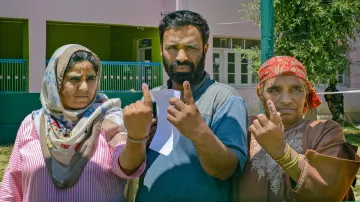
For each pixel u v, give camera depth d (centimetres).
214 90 218
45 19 1108
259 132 177
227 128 204
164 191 211
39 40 1102
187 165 211
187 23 208
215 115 211
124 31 1388
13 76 1091
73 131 208
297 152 199
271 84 202
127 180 229
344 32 952
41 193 204
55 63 210
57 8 1120
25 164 211
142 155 194
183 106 181
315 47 906
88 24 1198
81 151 207
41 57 1105
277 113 178
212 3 1245
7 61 1073
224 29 1268
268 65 205
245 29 1298
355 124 1289
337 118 1136
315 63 931
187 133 182
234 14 1278
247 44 1335
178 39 208
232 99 212
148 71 1199
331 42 951
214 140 185
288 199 197
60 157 206
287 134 206
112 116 215
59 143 205
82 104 213
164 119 200
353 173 184
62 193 204
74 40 1381
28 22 1094
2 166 753
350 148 192
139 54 1358
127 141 188
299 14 934
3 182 224
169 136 198
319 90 1288
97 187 206
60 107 209
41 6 1101
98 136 211
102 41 1420
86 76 212
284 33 945
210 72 1258
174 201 210
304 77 201
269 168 204
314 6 904
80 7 1145
